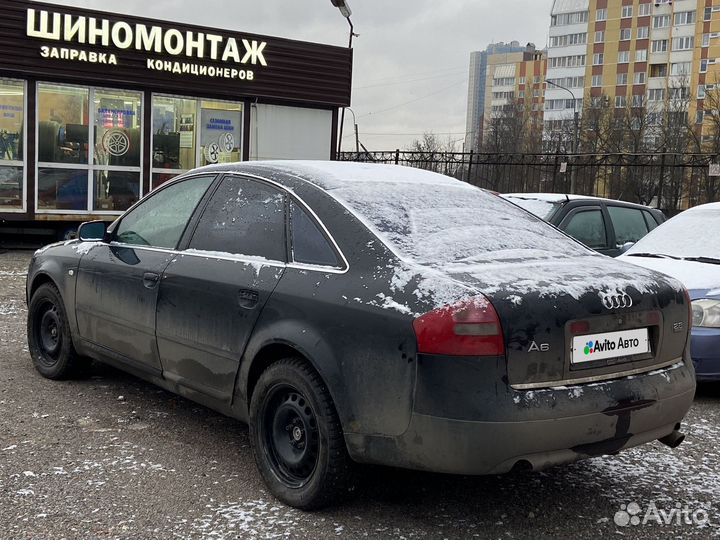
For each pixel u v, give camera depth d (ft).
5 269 37.29
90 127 46.09
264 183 13.00
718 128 159.02
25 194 44.24
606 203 27.99
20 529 10.13
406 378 9.65
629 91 280.10
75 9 43.88
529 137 225.15
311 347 10.66
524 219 13.41
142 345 14.47
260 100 51.98
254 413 11.74
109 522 10.44
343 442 10.54
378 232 11.09
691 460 13.74
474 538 10.30
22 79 43.45
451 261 10.70
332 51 54.13
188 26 47.91
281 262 11.90
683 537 10.51
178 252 13.96
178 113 49.21
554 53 303.48
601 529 10.72
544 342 9.66
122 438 13.97
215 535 10.15
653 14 272.92
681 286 11.69
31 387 17.17
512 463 9.40
